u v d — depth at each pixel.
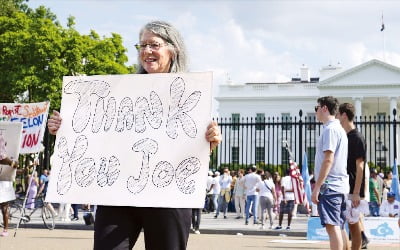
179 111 3.07
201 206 2.85
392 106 53.75
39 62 32.56
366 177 6.73
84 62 34.47
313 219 12.80
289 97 60.44
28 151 11.91
